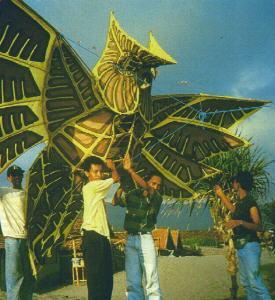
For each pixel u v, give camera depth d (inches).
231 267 382.6
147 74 263.0
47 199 262.2
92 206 233.8
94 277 228.5
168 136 313.3
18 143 245.4
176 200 328.5
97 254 229.6
